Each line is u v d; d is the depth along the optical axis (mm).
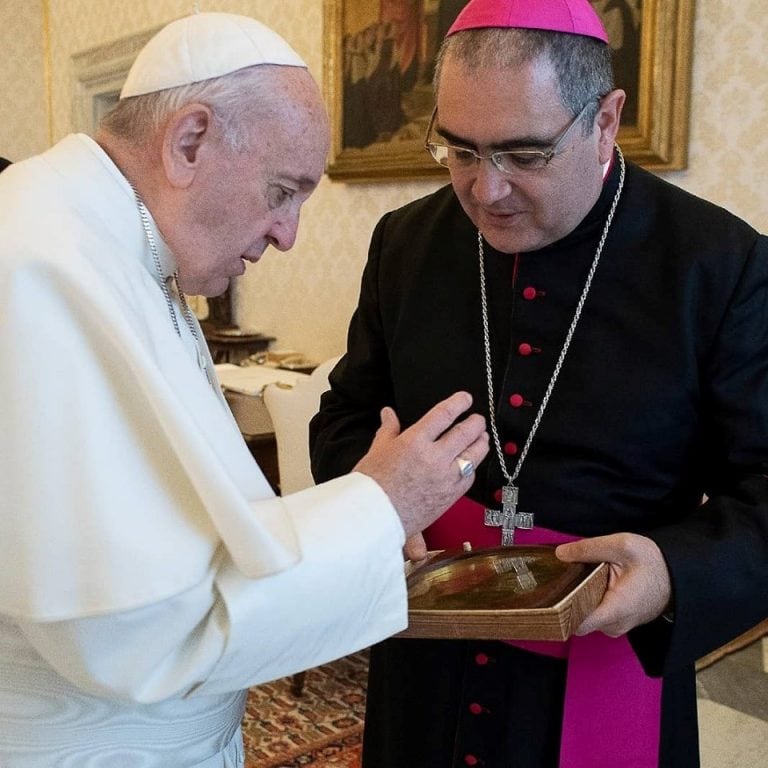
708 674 3230
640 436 1338
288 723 3066
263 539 965
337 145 4203
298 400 3018
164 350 1117
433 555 1373
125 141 1162
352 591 1050
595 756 1371
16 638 1097
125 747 1136
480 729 1425
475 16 1240
